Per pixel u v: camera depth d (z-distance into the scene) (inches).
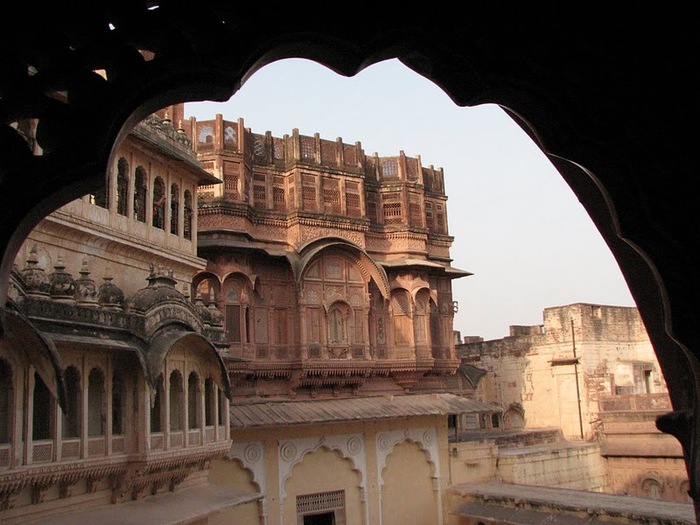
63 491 513.7
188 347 666.2
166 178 737.6
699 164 120.4
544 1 125.2
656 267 122.6
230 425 845.8
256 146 1080.8
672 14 121.0
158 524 534.3
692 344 119.0
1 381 451.5
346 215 1111.0
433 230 1256.8
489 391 1609.3
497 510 983.6
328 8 123.0
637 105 122.3
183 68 120.0
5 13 116.6
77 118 117.6
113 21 120.7
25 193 117.2
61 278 507.2
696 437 119.0
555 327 1475.1
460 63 127.9
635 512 816.3
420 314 1157.1
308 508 964.0
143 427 577.0
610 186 125.2
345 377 1051.9
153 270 637.3
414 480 1070.4
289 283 1050.1
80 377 526.9
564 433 1432.1
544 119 129.0
